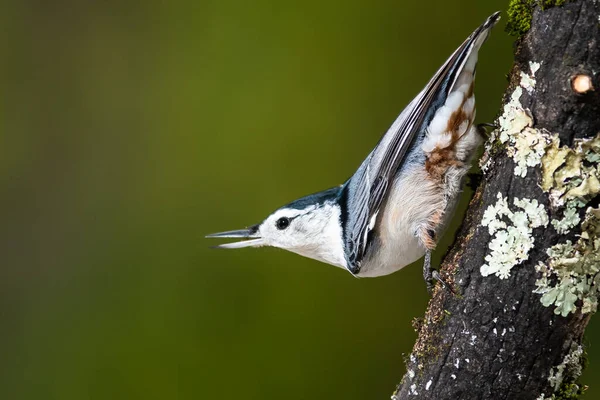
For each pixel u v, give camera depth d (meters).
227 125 11.16
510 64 10.36
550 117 4.91
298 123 10.98
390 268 7.21
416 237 6.68
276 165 10.87
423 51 10.84
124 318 10.41
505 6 10.50
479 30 5.81
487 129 6.34
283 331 10.14
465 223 5.64
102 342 10.31
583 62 4.77
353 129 10.82
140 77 11.64
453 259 5.62
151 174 11.23
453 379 5.54
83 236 11.16
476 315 5.38
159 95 11.47
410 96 10.80
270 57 11.21
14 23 12.27
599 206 4.87
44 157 11.54
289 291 10.28
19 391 10.20
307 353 10.03
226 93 11.27
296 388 9.91
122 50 11.78
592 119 4.80
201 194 10.95
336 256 7.64
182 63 11.49
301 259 10.32
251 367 10.05
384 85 10.90
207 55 11.43
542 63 4.94
